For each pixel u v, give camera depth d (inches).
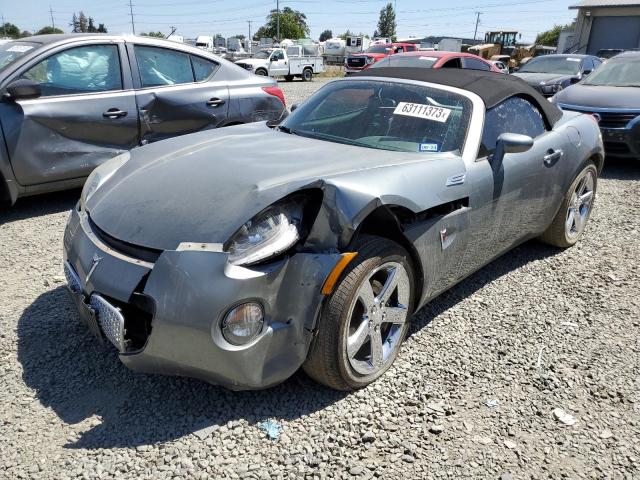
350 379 99.9
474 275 159.2
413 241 105.2
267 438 90.9
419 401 101.7
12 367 107.0
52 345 114.6
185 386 102.9
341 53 1964.8
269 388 103.3
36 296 136.2
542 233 170.2
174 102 218.7
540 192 147.7
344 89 147.3
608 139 287.7
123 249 93.3
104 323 91.0
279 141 127.2
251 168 104.8
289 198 93.7
